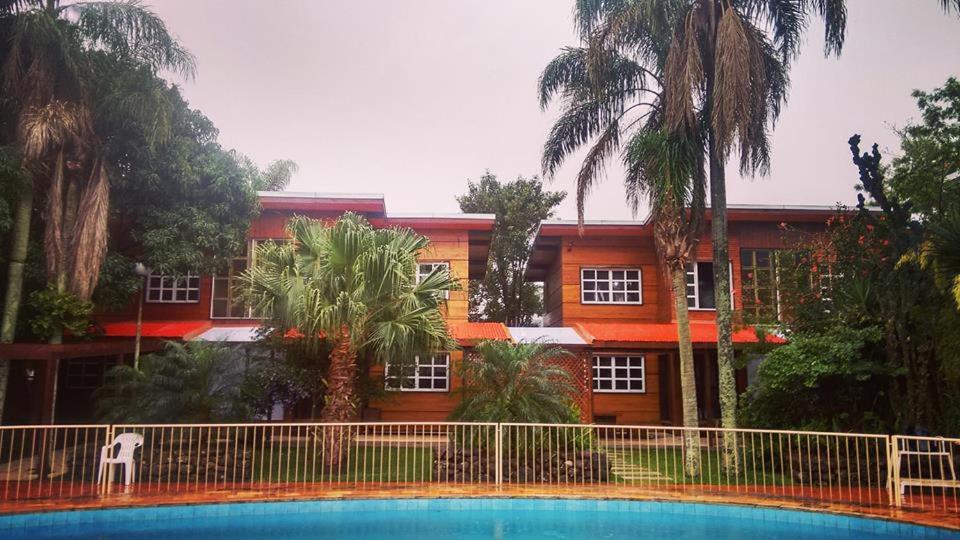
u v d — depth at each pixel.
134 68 14.71
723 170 13.39
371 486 10.83
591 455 11.52
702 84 13.07
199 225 15.84
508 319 34.66
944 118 19.83
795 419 13.28
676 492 10.50
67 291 13.60
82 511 9.00
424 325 12.49
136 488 10.42
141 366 13.74
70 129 13.30
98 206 13.65
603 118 14.72
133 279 15.41
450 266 20.34
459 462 11.64
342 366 12.79
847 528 8.95
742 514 9.63
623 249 22.23
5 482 10.96
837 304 13.52
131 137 15.45
